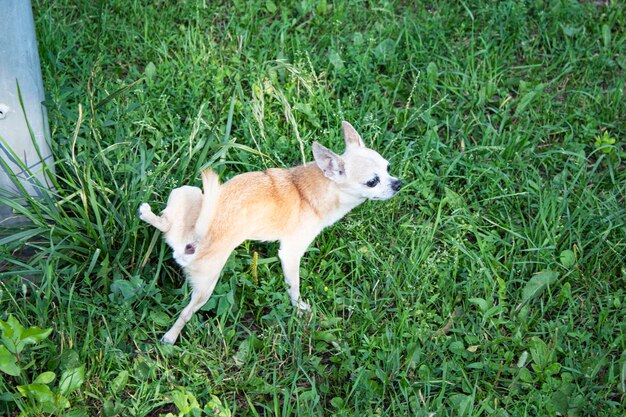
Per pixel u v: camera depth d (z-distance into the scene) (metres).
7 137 1.44
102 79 1.75
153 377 1.35
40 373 1.34
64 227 1.48
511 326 1.46
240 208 1.39
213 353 1.40
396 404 1.37
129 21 1.92
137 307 1.44
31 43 1.40
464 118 1.81
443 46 1.96
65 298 1.41
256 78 1.78
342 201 1.46
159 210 1.50
